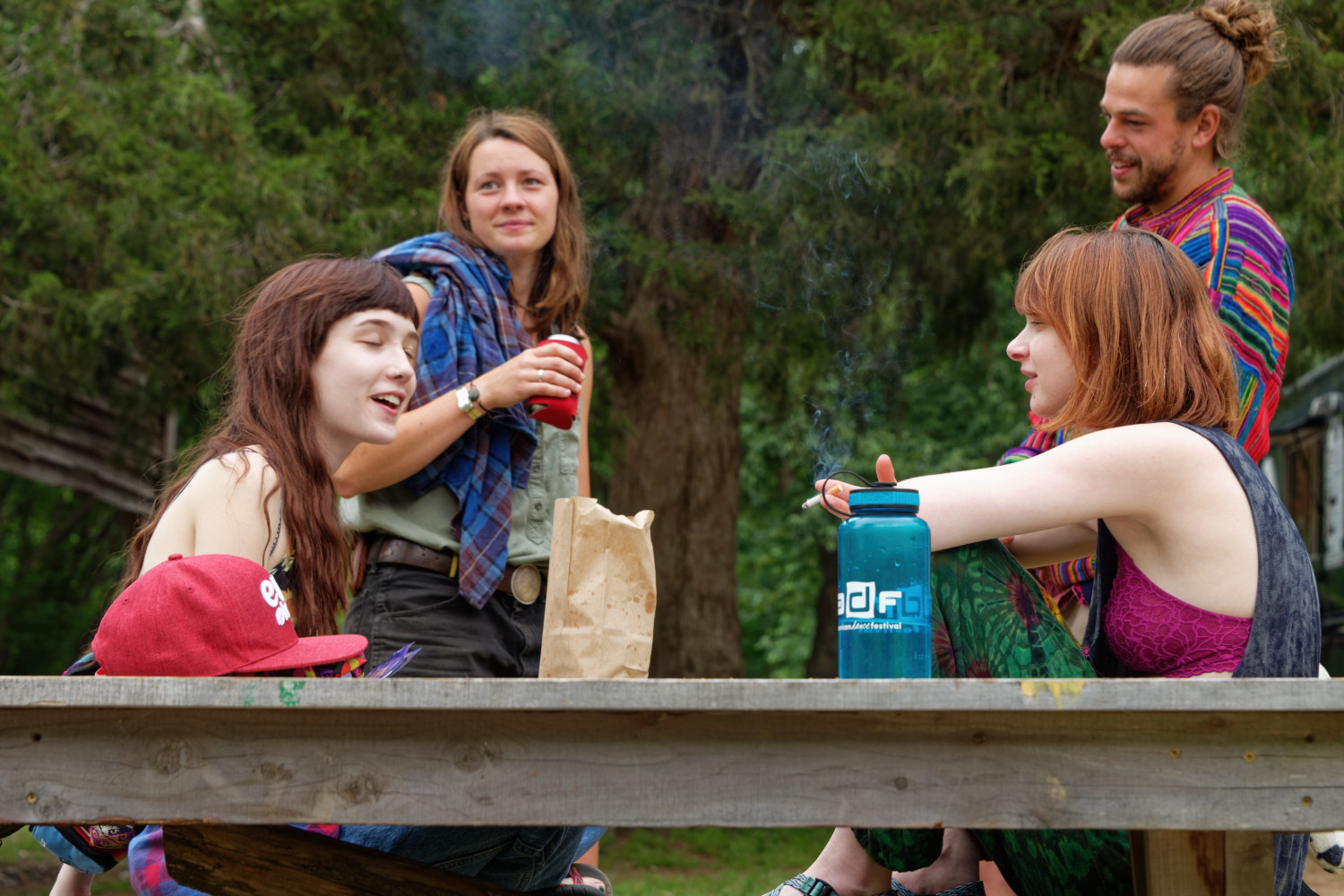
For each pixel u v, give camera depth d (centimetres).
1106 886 170
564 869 203
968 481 178
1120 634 184
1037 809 133
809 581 1842
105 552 1642
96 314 655
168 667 164
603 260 730
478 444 262
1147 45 257
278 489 206
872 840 178
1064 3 679
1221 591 175
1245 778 133
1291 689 128
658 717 135
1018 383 1524
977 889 203
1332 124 648
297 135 727
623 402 886
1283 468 1090
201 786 135
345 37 701
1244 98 259
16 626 1611
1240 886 146
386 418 220
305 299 217
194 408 788
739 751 134
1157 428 179
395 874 170
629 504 877
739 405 919
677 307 749
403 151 695
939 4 680
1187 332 188
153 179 659
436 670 253
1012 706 129
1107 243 193
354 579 266
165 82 688
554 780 135
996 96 664
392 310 222
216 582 168
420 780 135
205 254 641
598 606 172
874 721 134
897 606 157
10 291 705
